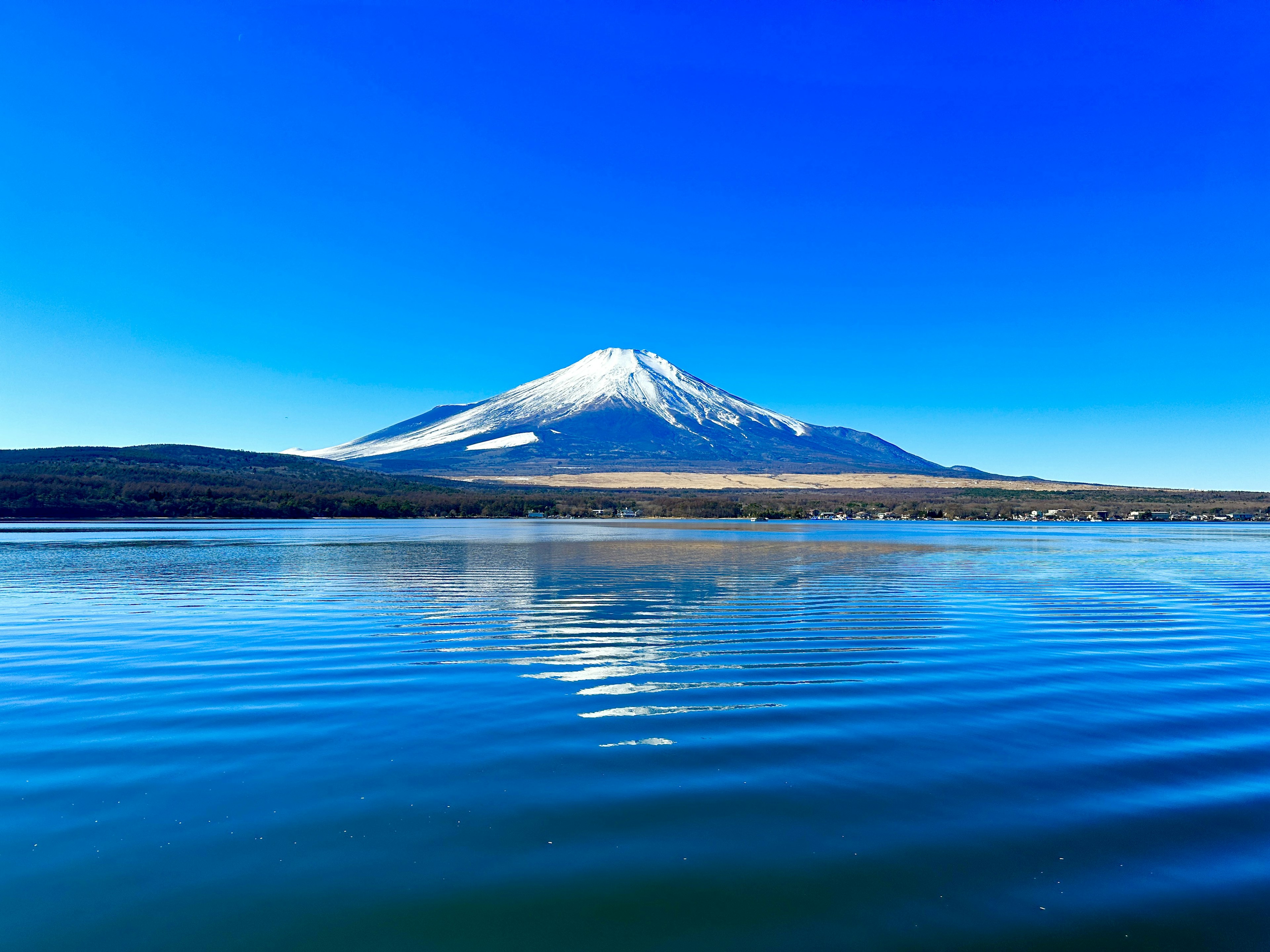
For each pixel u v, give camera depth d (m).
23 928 5.36
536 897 5.80
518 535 67.81
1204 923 5.53
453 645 15.72
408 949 5.19
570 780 8.02
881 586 27.45
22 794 7.58
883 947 5.23
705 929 5.43
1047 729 9.96
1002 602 23.16
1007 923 5.52
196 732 9.62
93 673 13.09
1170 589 27.05
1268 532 89.56
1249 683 12.52
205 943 5.22
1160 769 8.46
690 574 31.45
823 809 7.35
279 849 6.47
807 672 13.33
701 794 7.68
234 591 25.27
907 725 10.09
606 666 13.75
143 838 6.66
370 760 8.62
